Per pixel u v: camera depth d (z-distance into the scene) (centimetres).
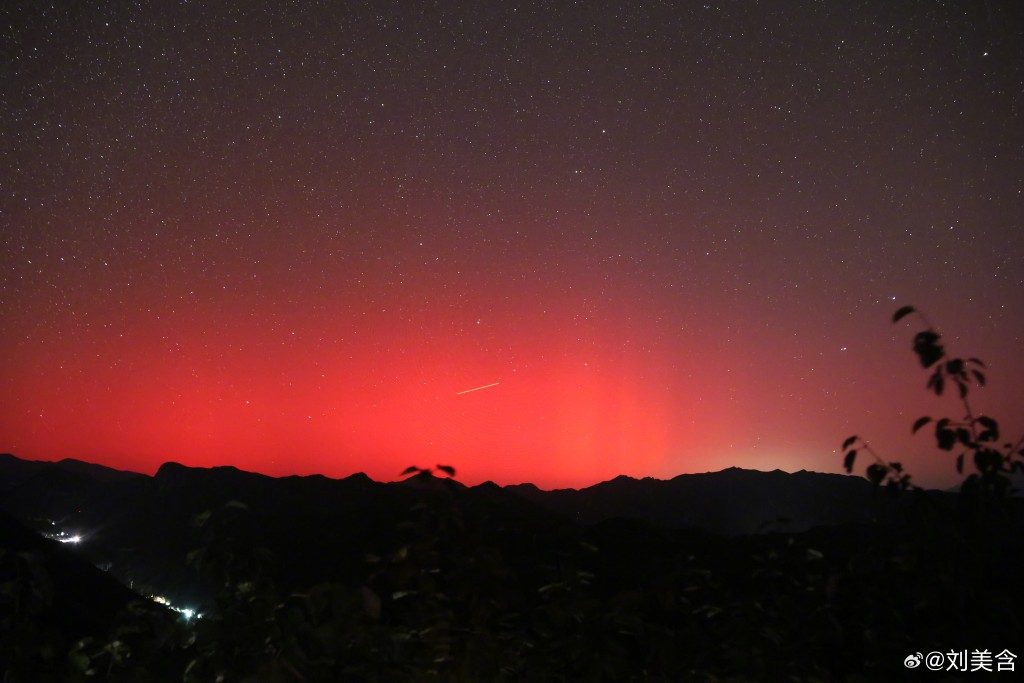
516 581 207
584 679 198
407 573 194
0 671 221
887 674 198
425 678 186
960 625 196
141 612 234
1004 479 174
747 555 251
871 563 205
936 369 178
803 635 208
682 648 210
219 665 195
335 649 182
